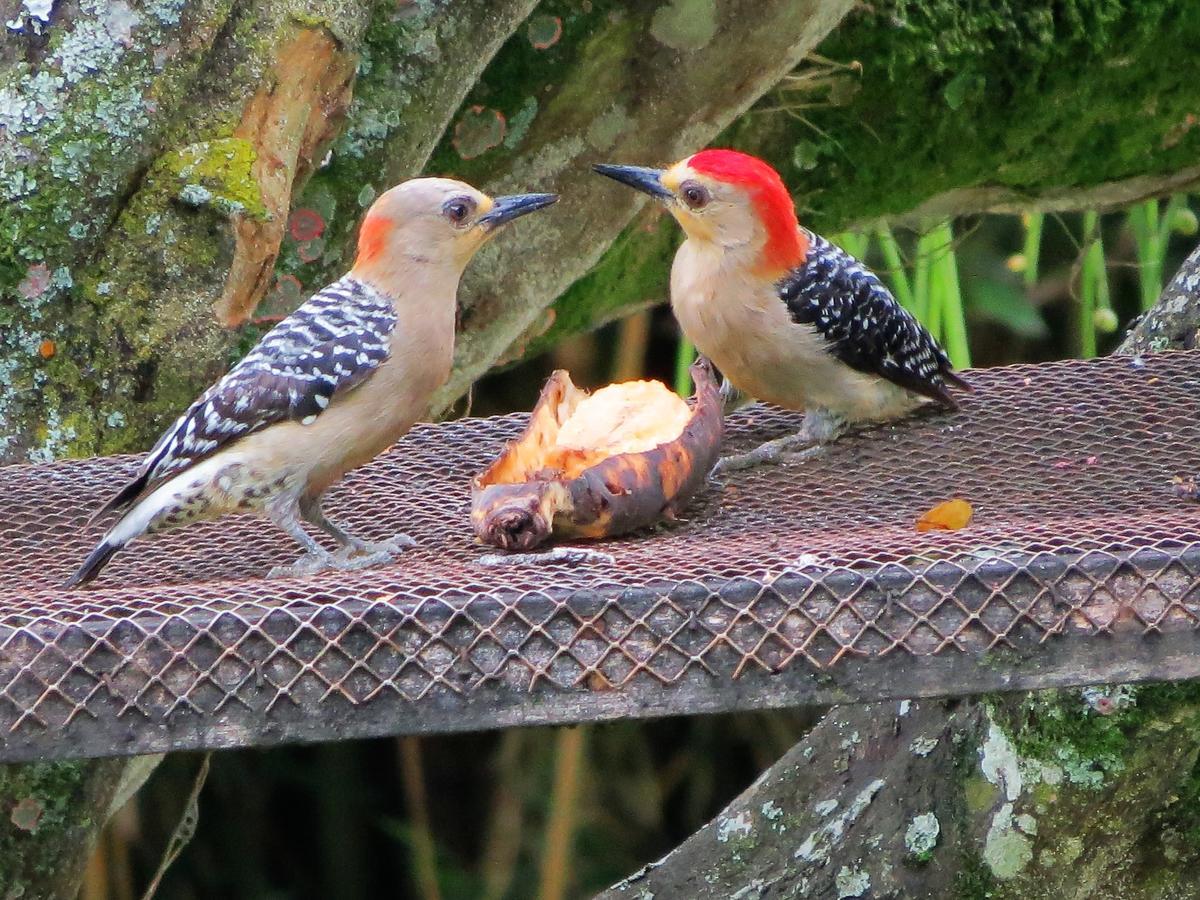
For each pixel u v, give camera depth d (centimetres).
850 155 1391
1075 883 889
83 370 1011
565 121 1195
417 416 819
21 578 770
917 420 947
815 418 933
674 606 612
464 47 1103
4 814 1014
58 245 994
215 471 764
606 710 613
